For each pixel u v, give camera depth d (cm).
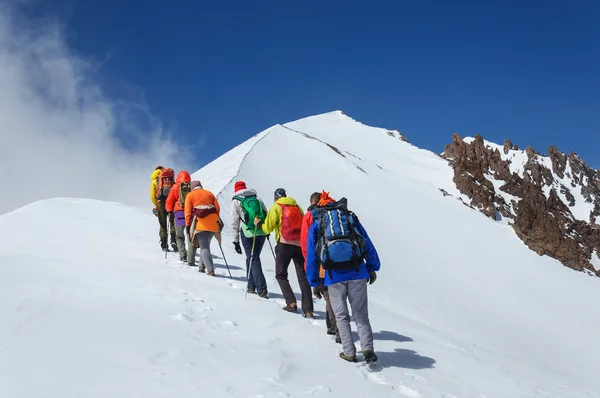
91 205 1917
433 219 4753
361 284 639
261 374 521
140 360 498
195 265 1115
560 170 10150
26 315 560
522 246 4941
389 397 534
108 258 1031
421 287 2900
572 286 4084
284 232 842
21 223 1443
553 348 2681
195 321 663
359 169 5509
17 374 422
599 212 9375
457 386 604
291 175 4450
